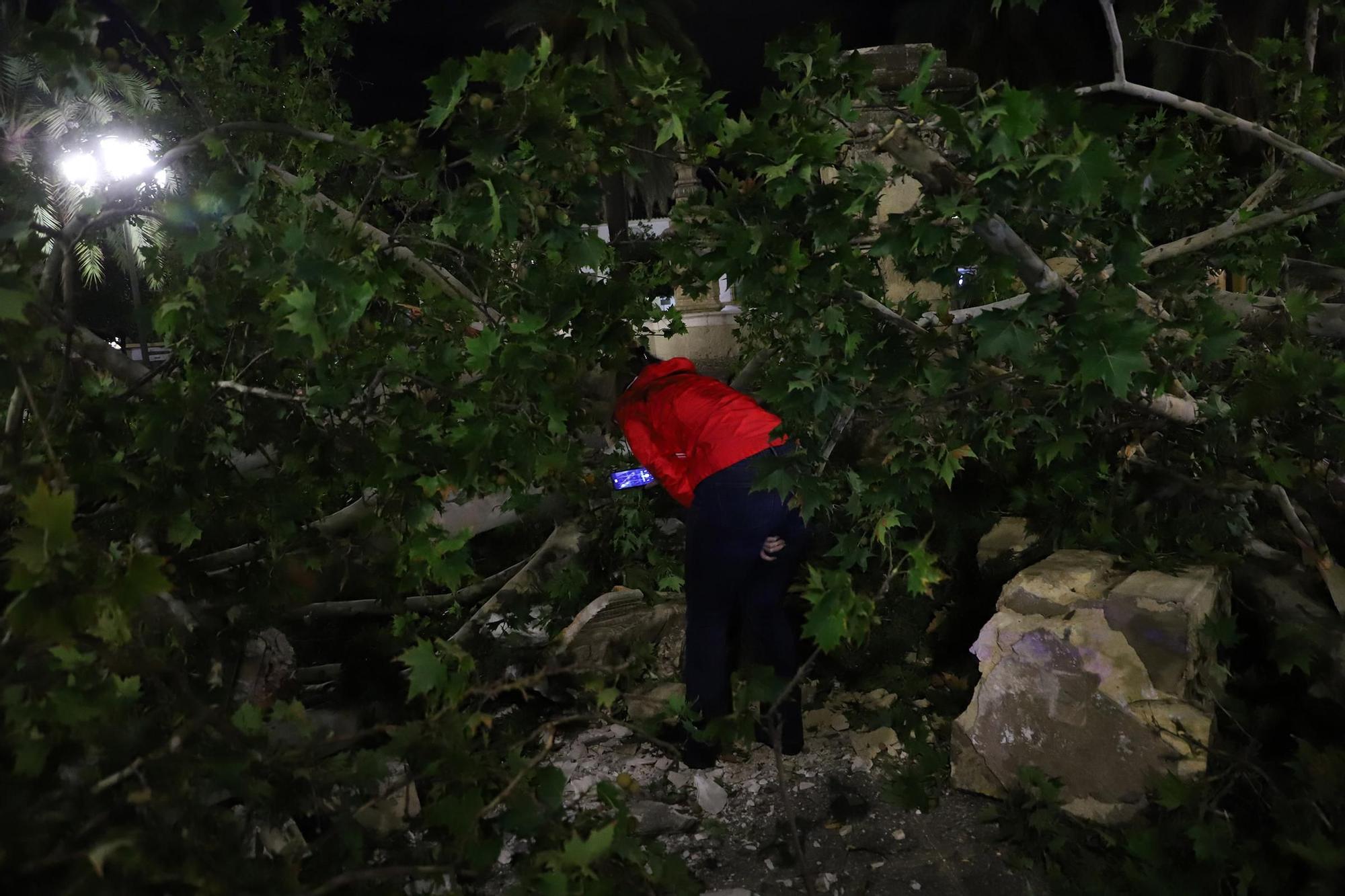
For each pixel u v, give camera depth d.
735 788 2.87
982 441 2.74
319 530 2.67
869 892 2.36
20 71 1.94
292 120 3.09
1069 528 3.19
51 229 1.89
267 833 2.01
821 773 2.91
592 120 2.09
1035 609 2.68
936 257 2.19
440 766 1.80
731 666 3.11
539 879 1.62
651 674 3.32
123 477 1.98
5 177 2.00
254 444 2.27
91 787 1.37
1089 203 1.75
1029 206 1.96
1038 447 2.67
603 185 2.27
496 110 1.92
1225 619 2.46
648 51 2.11
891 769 2.81
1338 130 2.92
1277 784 2.26
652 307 3.10
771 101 2.21
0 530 1.72
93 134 2.06
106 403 2.10
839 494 3.09
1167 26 3.19
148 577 1.27
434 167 2.01
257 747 1.66
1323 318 2.89
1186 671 2.38
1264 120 3.25
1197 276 2.67
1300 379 2.53
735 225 2.24
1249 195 3.45
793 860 2.52
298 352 1.91
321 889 1.47
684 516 4.00
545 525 3.99
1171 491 3.12
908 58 5.88
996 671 2.63
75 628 1.23
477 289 2.67
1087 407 2.25
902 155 1.97
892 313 2.38
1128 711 2.37
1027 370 2.12
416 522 2.39
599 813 1.92
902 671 3.29
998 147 1.75
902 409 2.56
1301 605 2.77
